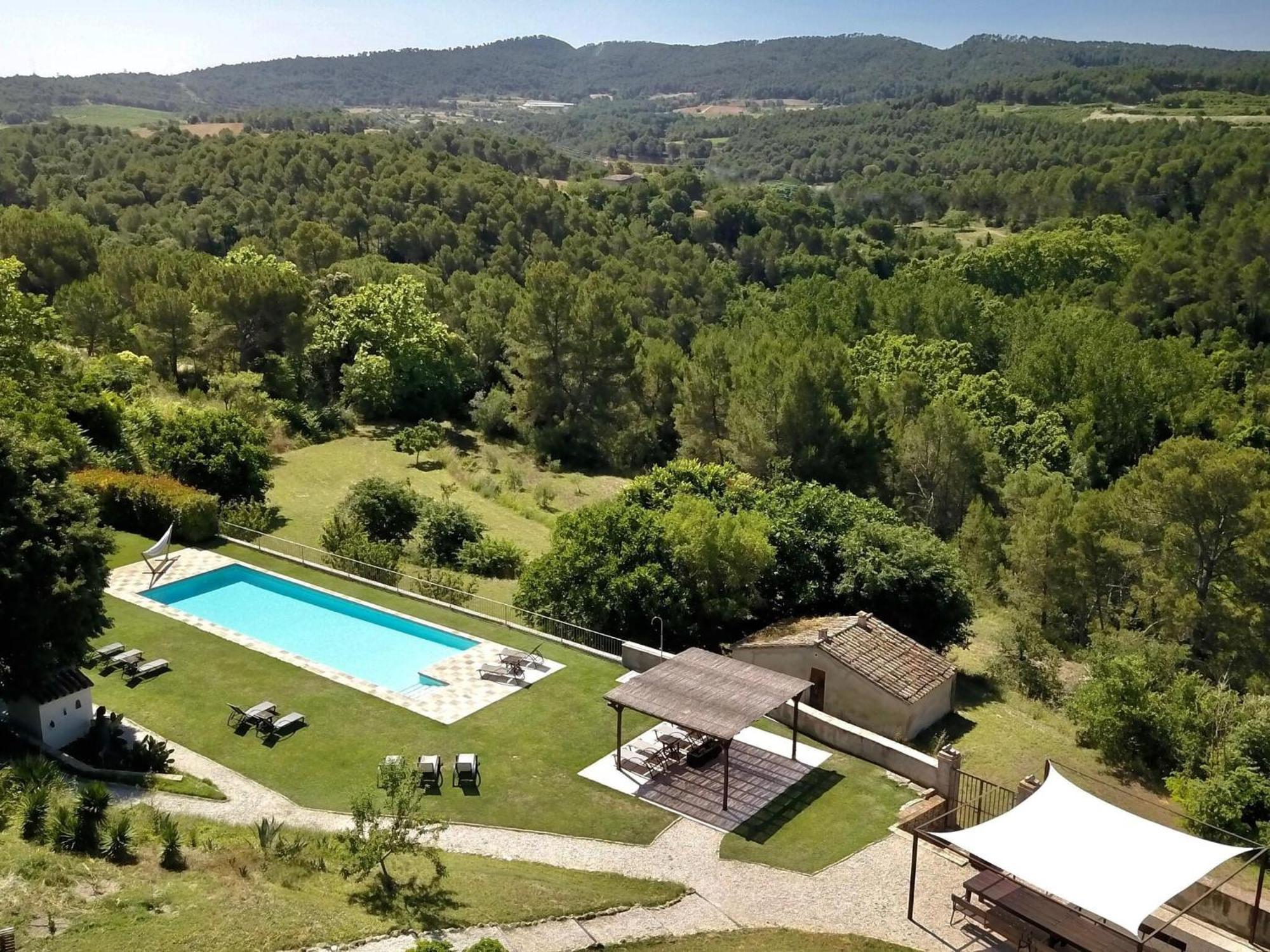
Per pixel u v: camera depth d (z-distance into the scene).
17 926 14.40
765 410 54.72
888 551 34.78
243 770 22.36
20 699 22.31
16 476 22.36
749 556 33.00
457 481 56.41
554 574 33.03
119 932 14.70
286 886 16.94
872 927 17.53
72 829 16.88
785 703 22.95
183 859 17.22
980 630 41.25
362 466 56.59
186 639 29.17
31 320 45.84
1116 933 15.99
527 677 27.80
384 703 25.97
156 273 70.38
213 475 42.53
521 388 68.44
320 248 86.31
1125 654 31.95
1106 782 25.78
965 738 27.62
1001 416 63.69
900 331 83.38
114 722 23.12
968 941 17.16
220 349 63.78
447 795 21.69
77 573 22.31
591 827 20.62
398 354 67.44
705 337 69.12
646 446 67.88
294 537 41.94
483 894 17.52
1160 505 41.06
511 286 82.12
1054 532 42.75
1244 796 22.72
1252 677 37.41
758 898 18.34
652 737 24.45
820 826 20.84
